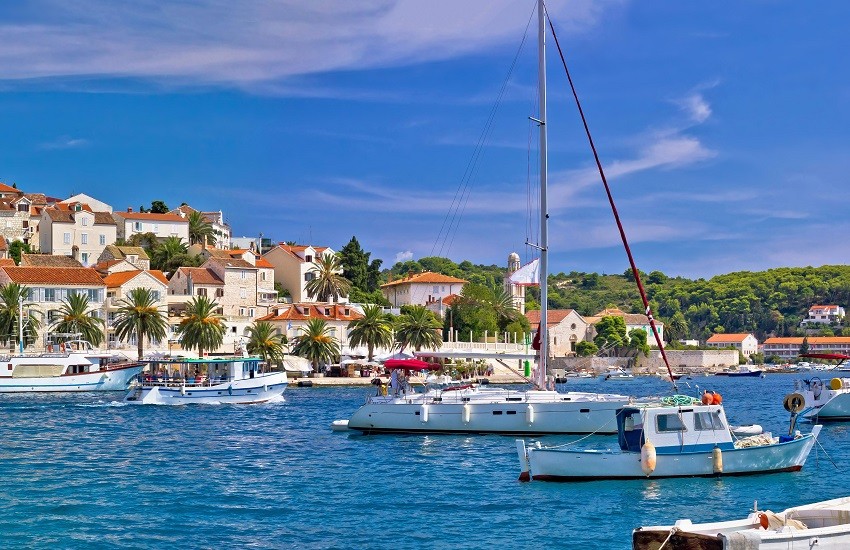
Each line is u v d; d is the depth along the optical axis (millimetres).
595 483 40156
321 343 134125
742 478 40906
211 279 156250
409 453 51625
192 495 39062
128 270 148625
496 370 136875
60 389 106312
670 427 40844
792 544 23500
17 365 104875
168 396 87188
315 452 52562
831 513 26312
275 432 63188
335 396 104625
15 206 177125
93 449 53875
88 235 174250
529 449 41188
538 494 38375
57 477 43594
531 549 29781
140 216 187125
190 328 124062
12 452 52281
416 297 194375
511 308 167750
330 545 30453
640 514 34312
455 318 161250
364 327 136625
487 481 41969
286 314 150250
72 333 122250
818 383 71812
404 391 63469
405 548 30031
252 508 36344
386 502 37438
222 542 30844
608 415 57000
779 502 36125
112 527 32906
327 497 38594
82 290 135125
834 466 45031
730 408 92062
